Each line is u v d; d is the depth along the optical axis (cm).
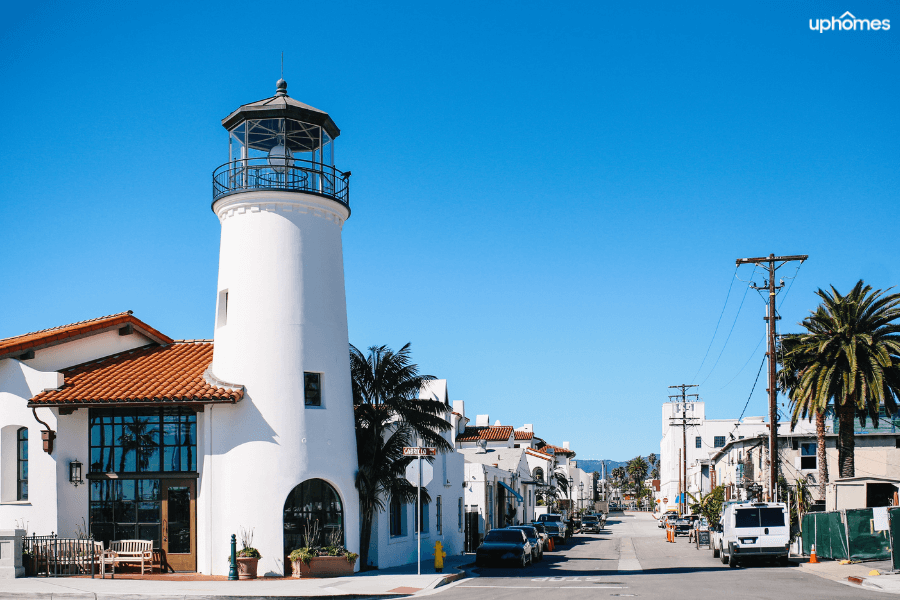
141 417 2395
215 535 2291
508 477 5322
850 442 3825
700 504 5797
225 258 2480
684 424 7775
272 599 1812
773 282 3647
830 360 3734
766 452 5275
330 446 2409
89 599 1800
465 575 2558
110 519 2361
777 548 2902
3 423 2389
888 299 3672
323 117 2512
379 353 2817
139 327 2781
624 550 4319
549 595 1897
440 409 2853
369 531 2658
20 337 2761
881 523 2398
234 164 2497
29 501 2352
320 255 2497
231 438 2322
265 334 2377
